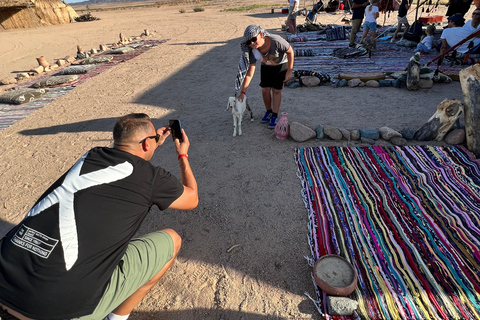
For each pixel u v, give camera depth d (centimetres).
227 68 893
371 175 361
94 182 163
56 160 462
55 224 152
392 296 225
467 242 264
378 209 310
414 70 590
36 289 144
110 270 163
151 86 784
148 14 3228
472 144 387
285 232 295
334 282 229
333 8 1923
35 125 597
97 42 1584
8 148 513
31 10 2362
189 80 808
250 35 390
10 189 402
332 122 506
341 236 280
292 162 401
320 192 340
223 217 320
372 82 650
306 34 1335
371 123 494
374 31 965
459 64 732
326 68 811
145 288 209
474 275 237
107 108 655
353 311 215
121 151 183
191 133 506
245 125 519
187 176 223
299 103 595
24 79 951
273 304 232
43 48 1523
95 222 156
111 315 206
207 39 1405
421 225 285
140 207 174
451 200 313
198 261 274
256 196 346
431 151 395
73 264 148
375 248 265
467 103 384
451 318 209
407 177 352
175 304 239
